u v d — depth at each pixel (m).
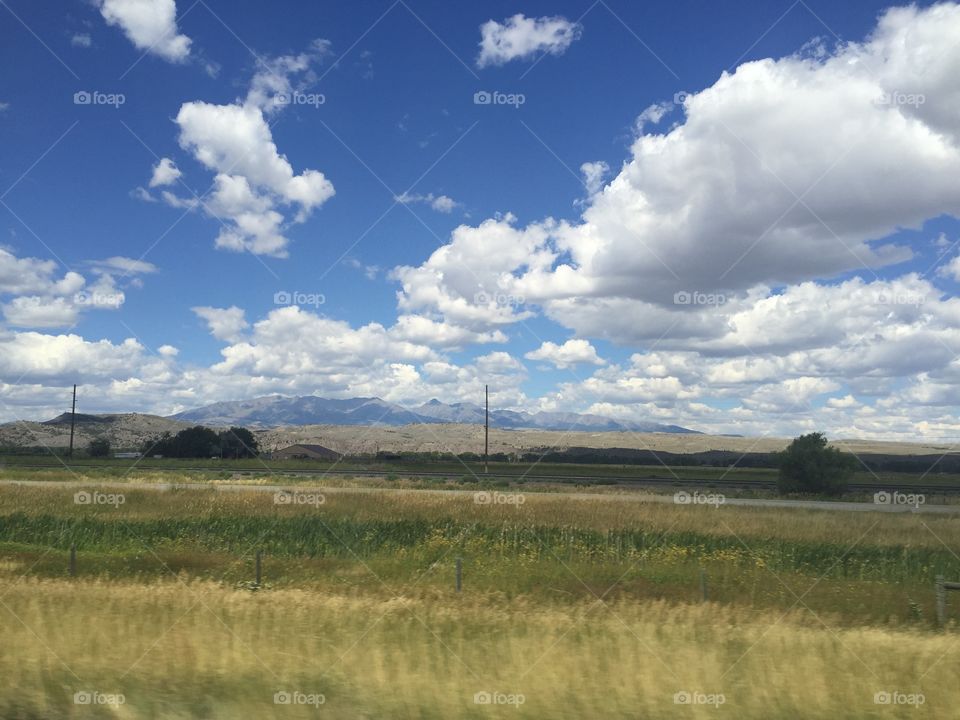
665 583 20.27
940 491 51.66
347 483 47.50
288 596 13.41
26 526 29.25
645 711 7.88
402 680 8.55
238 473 58.53
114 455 88.44
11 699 7.96
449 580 20.23
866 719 7.79
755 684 8.49
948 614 15.27
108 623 10.62
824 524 30.45
